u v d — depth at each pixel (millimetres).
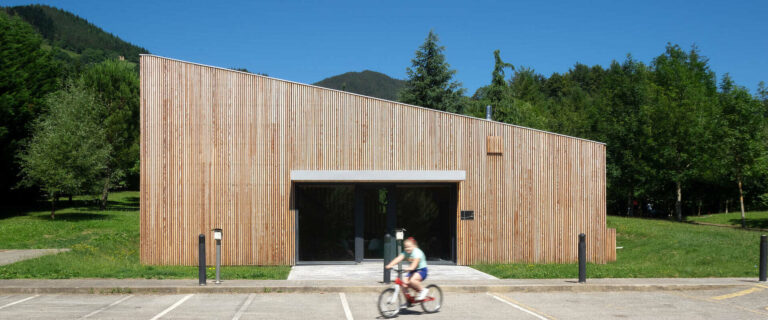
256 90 16219
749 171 31156
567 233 16828
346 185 16625
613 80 48062
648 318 9102
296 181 16203
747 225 32688
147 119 15977
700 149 36719
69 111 33719
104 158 34875
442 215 16844
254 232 16094
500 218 16641
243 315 9188
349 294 11383
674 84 39688
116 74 44844
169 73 16078
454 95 43031
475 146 16641
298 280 12602
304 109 16250
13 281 12141
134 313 9320
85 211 36750
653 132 39781
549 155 16891
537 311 9680
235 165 16094
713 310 9828
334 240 16453
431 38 42906
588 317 9164
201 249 11875
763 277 12906
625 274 13633
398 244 12562
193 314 9258
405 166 16344
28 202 42656
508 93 43062
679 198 37656
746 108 32125
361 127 16328
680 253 18781
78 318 8867
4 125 33469
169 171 15984
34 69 37750
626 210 52250
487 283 12141
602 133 45438
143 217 15914
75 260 15531
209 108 16094
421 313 9469
